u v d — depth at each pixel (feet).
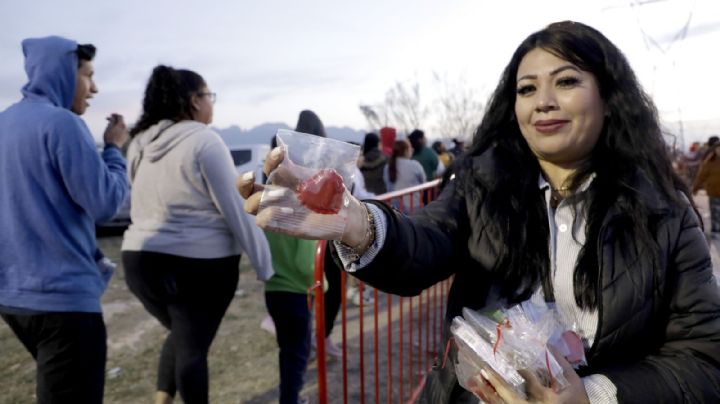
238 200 7.36
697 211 4.05
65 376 6.04
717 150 25.98
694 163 29.84
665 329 3.70
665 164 3.92
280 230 2.89
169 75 7.59
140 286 7.39
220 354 12.91
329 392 10.69
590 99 3.66
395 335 13.61
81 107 6.98
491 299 3.96
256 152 35.12
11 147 5.96
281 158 2.85
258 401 10.47
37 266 5.89
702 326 3.51
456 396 3.92
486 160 4.11
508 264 3.82
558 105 3.67
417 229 3.69
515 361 3.04
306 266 8.38
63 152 5.89
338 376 11.40
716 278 3.76
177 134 7.25
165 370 7.90
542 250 3.84
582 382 3.26
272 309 8.71
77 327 6.03
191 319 7.36
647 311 3.52
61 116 5.99
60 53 6.45
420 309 10.71
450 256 3.92
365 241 3.28
